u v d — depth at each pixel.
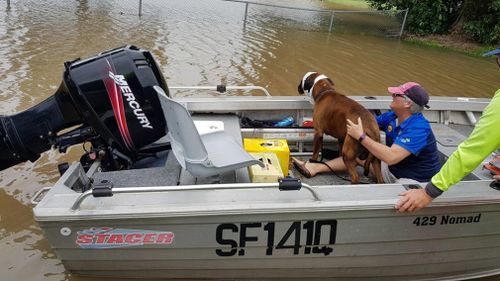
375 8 14.92
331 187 2.41
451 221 2.49
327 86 3.32
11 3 11.20
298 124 3.77
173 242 2.30
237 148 2.67
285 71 7.66
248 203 2.24
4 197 3.33
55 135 2.80
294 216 2.29
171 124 2.47
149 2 13.50
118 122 2.70
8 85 5.66
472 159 1.99
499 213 2.54
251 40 9.89
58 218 2.16
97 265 2.39
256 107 3.61
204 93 6.12
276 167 2.76
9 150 2.72
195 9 13.21
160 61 7.46
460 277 2.86
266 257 2.43
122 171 2.73
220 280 2.56
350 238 2.42
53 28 9.12
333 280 2.65
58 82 5.92
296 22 13.21
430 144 2.82
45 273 2.63
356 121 2.90
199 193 2.31
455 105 3.93
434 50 11.47
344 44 10.88
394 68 8.84
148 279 2.52
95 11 11.34
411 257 2.59
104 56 2.68
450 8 13.43
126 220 2.20
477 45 12.42
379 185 2.46
